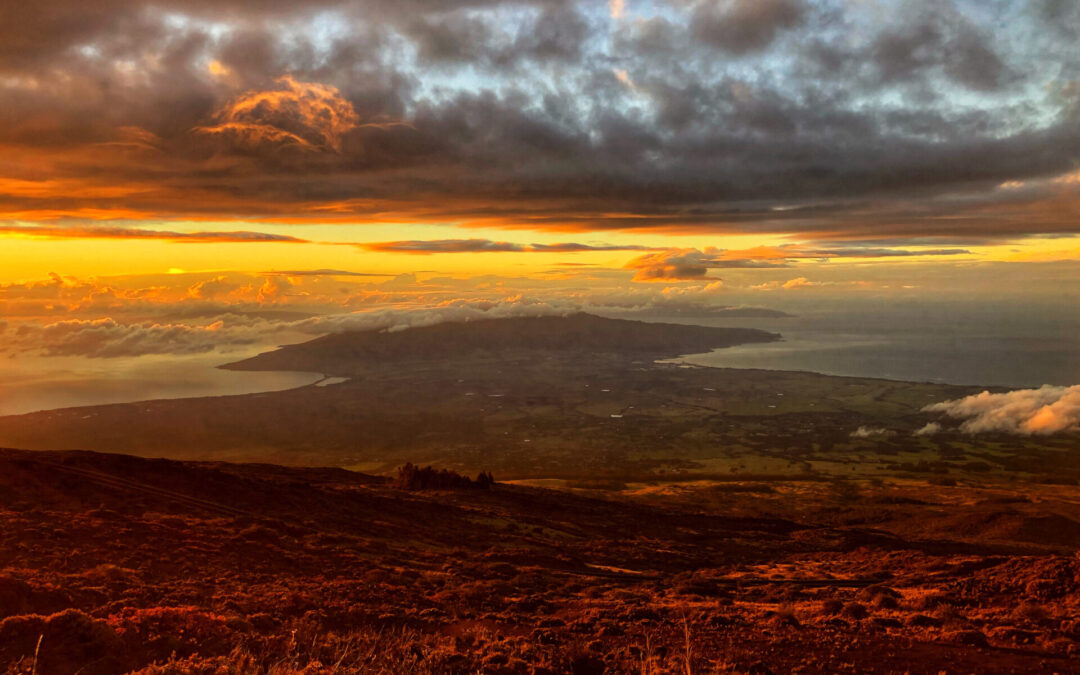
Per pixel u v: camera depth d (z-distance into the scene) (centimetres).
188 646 1512
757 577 4497
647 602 3161
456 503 7762
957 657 1855
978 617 2455
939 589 3269
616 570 4722
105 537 3228
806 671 1717
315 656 1572
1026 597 2862
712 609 2808
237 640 1614
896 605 2859
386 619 2350
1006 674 1695
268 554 3453
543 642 2059
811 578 4434
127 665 1346
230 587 2647
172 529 3625
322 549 3828
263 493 5412
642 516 8525
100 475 5022
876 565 4941
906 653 1905
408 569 3722
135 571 2692
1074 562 3200
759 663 1741
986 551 7500
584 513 8288
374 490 8256
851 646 1991
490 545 5359
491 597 3092
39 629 1363
